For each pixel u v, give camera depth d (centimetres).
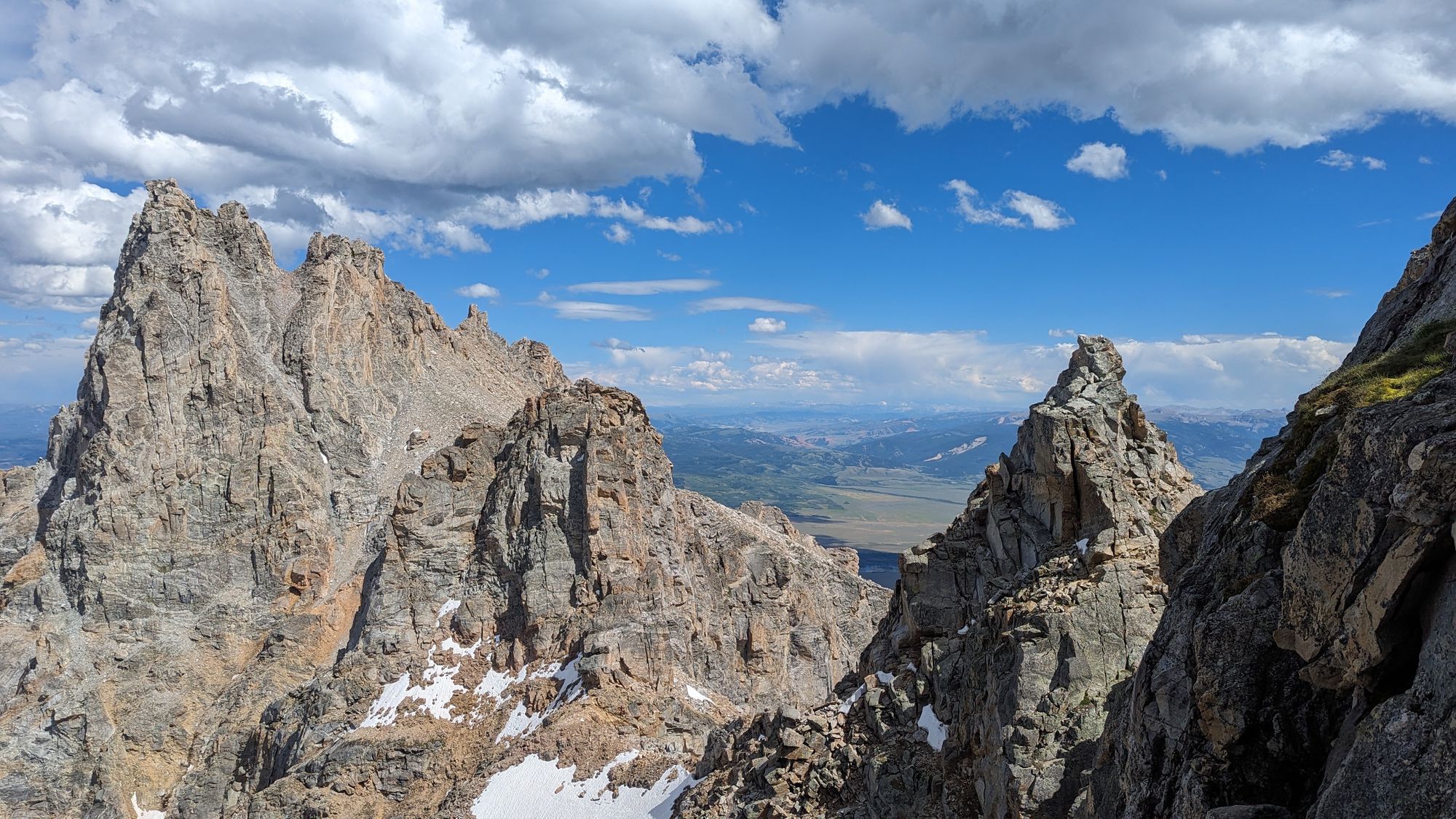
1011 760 4775
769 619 15575
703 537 15738
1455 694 2081
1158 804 3128
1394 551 2306
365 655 12725
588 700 10481
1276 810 2550
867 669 7312
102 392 16812
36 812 13350
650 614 12150
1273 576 2984
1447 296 3625
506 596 12975
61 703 14075
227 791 12500
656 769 8875
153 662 14875
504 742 10575
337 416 18588
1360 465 2498
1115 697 4300
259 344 19088
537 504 13250
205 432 17050
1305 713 2722
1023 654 5053
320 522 16800
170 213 18550
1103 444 6041
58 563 15750
